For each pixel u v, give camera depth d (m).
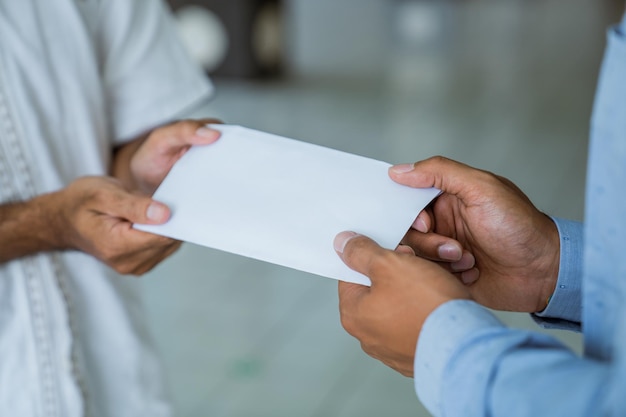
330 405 2.27
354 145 4.55
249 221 0.86
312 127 4.88
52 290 1.10
